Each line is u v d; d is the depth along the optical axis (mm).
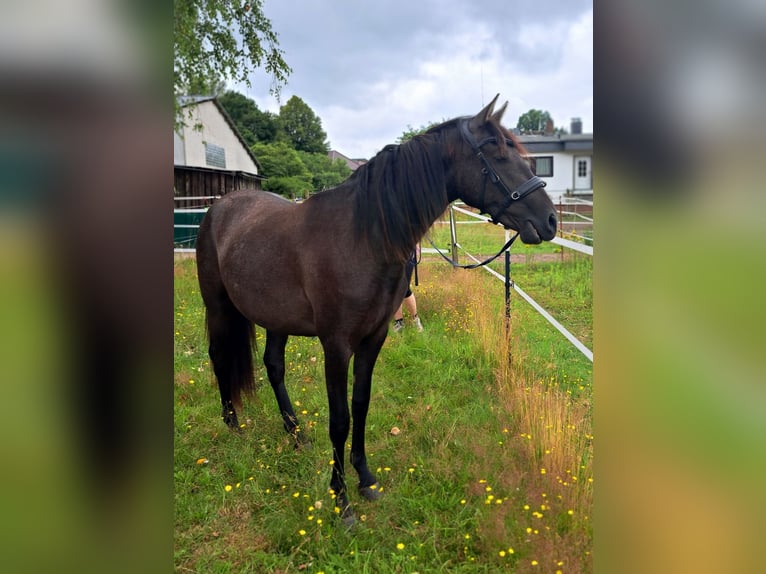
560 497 2014
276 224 2527
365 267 2150
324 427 2977
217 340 3025
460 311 5121
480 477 2328
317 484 2391
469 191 2232
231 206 2992
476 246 9867
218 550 2027
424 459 2605
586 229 8219
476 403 3221
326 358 2268
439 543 2029
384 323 2320
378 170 2197
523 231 2164
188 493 2396
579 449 2408
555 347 4293
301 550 2025
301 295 2375
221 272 2799
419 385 3527
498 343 3867
